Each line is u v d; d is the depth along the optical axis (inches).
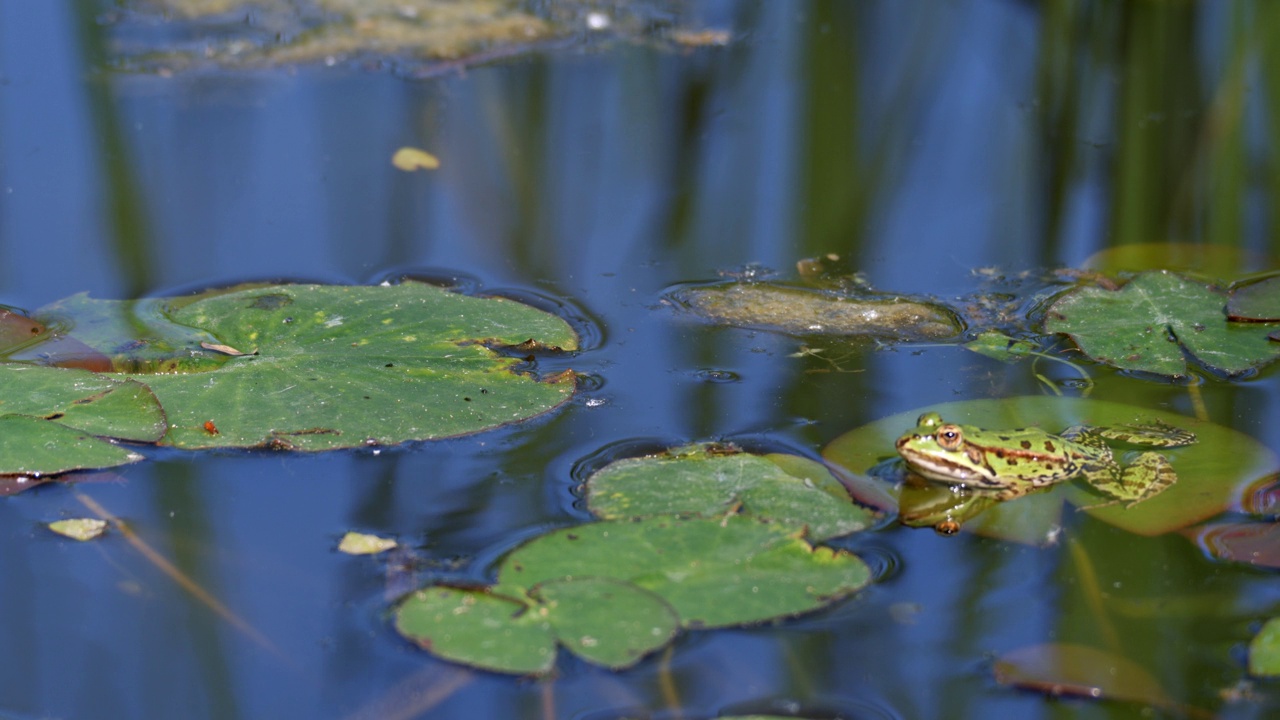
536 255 370.9
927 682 187.6
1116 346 304.2
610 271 362.0
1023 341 317.1
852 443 260.5
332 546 222.7
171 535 225.3
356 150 443.8
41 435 247.3
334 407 263.0
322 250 366.6
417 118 474.0
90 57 514.0
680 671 189.2
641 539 215.2
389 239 376.5
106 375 271.9
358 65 522.0
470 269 358.9
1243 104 484.1
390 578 211.9
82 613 202.5
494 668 181.5
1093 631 198.1
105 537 224.2
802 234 389.7
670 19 594.9
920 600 207.9
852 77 528.1
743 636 196.9
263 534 226.4
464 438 262.5
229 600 206.5
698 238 385.7
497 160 441.7
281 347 290.4
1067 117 481.4
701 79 523.2
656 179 430.9
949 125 479.8
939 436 242.7
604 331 323.3
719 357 308.5
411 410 264.1
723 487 234.7
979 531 229.0
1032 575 214.5
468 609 195.8
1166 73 519.2
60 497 236.7
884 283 356.2
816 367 302.8
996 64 537.0
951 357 308.8
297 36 551.5
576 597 198.1
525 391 277.6
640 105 496.1
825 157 451.5
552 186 422.9
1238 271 355.9
